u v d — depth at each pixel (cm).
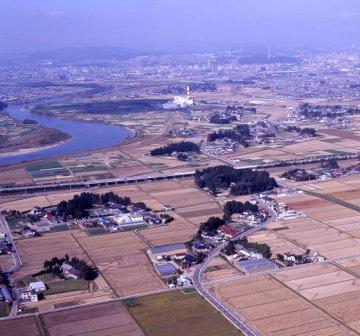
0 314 18300
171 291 19562
